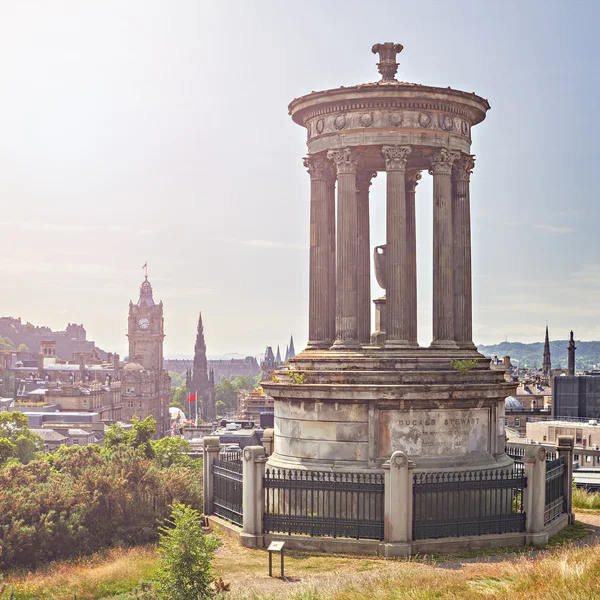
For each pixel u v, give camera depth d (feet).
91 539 164.76
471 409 120.37
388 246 123.54
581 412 549.13
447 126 126.21
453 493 109.70
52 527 161.99
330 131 126.82
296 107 131.44
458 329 128.36
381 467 116.67
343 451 118.73
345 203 124.98
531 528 112.37
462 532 110.01
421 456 117.50
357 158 126.72
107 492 168.55
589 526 124.06
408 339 126.52
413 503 108.17
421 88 124.26
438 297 125.18
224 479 125.80
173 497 167.02
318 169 130.11
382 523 108.37
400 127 124.26
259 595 90.94
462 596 83.10
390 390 116.06
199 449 505.66
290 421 123.54
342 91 125.18
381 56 133.80
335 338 132.46
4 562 156.04
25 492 170.91
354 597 86.48
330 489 110.63
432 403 117.70
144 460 189.57
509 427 620.90
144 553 137.28
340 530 109.91
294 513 114.32
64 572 137.28
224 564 105.50
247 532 113.50
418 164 138.21
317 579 96.58
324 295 129.59
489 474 117.39
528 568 91.15
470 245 130.31
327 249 130.52
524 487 112.78
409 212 141.38
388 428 117.50
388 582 90.94
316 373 121.29
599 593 79.66
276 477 120.98
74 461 215.51
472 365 121.19
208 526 126.21
